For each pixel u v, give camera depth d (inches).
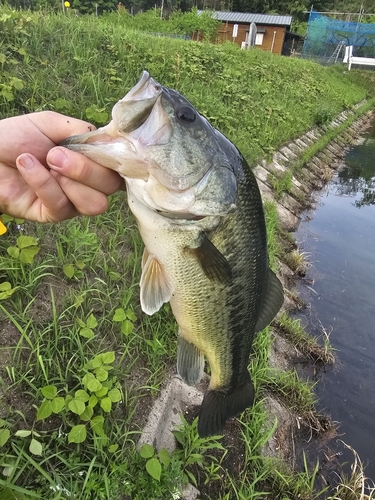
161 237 13.8
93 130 12.7
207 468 21.4
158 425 21.0
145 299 14.6
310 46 250.8
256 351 29.8
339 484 26.0
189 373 17.7
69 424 18.1
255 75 90.7
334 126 118.7
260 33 275.6
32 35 43.2
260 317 18.7
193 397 24.0
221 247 15.1
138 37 64.9
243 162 15.2
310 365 35.8
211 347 17.2
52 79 37.9
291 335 37.0
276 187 60.7
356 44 245.8
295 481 24.0
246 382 19.8
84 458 17.8
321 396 33.3
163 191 12.7
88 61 43.7
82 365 20.2
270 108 75.3
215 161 13.4
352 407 32.9
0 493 14.5
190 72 64.6
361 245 60.8
